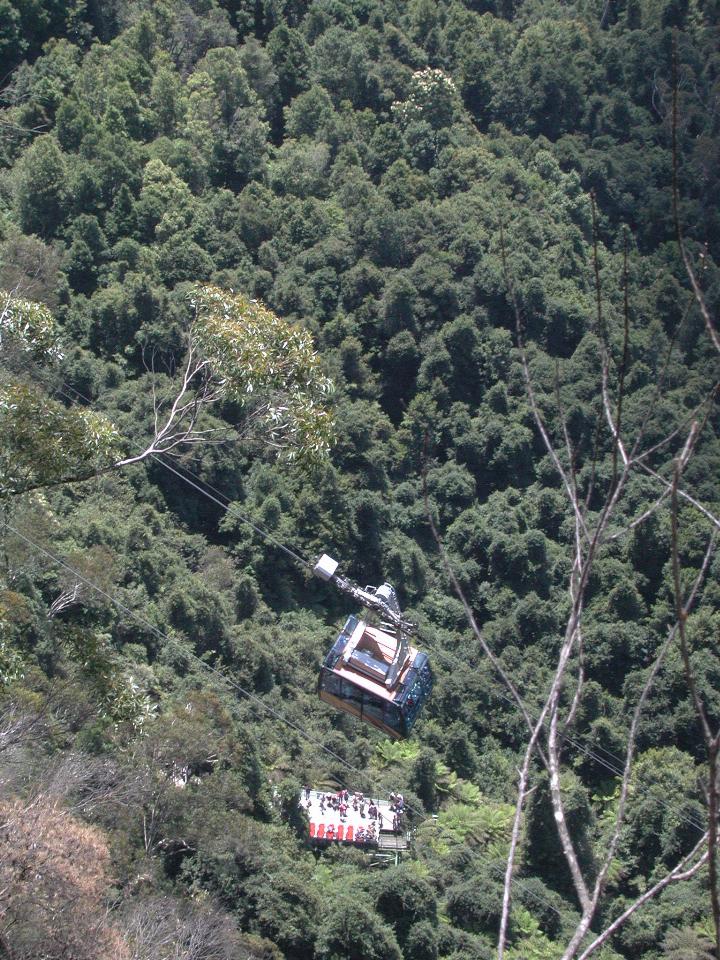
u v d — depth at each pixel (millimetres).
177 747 72812
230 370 48344
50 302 129375
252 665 102000
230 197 155625
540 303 156250
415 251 157875
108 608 91812
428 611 123625
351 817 91812
